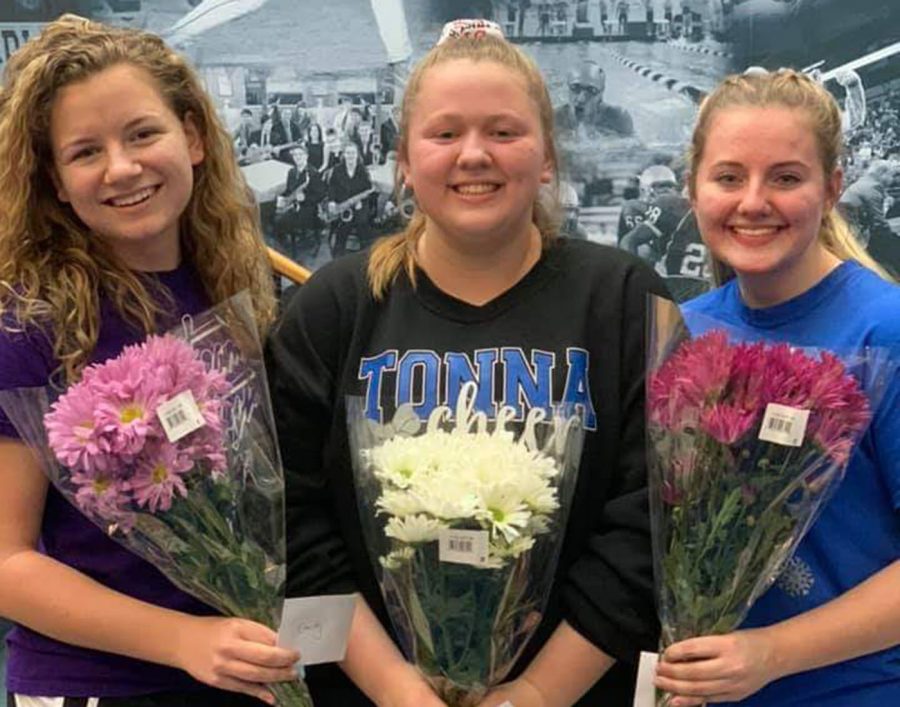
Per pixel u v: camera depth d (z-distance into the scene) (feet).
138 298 4.35
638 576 4.13
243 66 12.71
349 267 4.79
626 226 12.76
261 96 12.75
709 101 4.67
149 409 3.58
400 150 4.84
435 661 3.92
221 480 3.83
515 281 4.58
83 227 4.41
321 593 4.41
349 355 4.59
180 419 3.60
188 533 3.84
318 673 4.59
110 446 3.51
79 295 4.19
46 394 3.87
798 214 4.33
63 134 4.20
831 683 4.40
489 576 3.67
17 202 4.27
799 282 4.57
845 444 3.76
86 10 12.60
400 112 4.79
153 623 4.00
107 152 4.19
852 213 12.62
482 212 4.24
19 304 4.11
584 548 4.38
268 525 4.09
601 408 4.40
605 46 12.64
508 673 4.16
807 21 12.48
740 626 4.41
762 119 4.34
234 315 4.25
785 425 3.64
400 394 4.39
